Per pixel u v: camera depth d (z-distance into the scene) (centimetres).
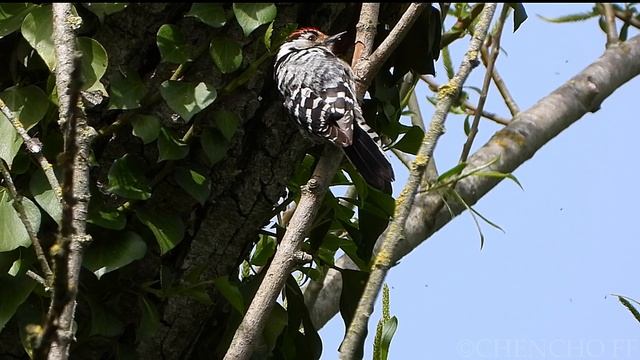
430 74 892
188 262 807
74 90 555
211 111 776
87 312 785
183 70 770
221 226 811
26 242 727
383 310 739
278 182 816
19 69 769
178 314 813
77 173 579
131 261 748
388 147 923
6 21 751
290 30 772
